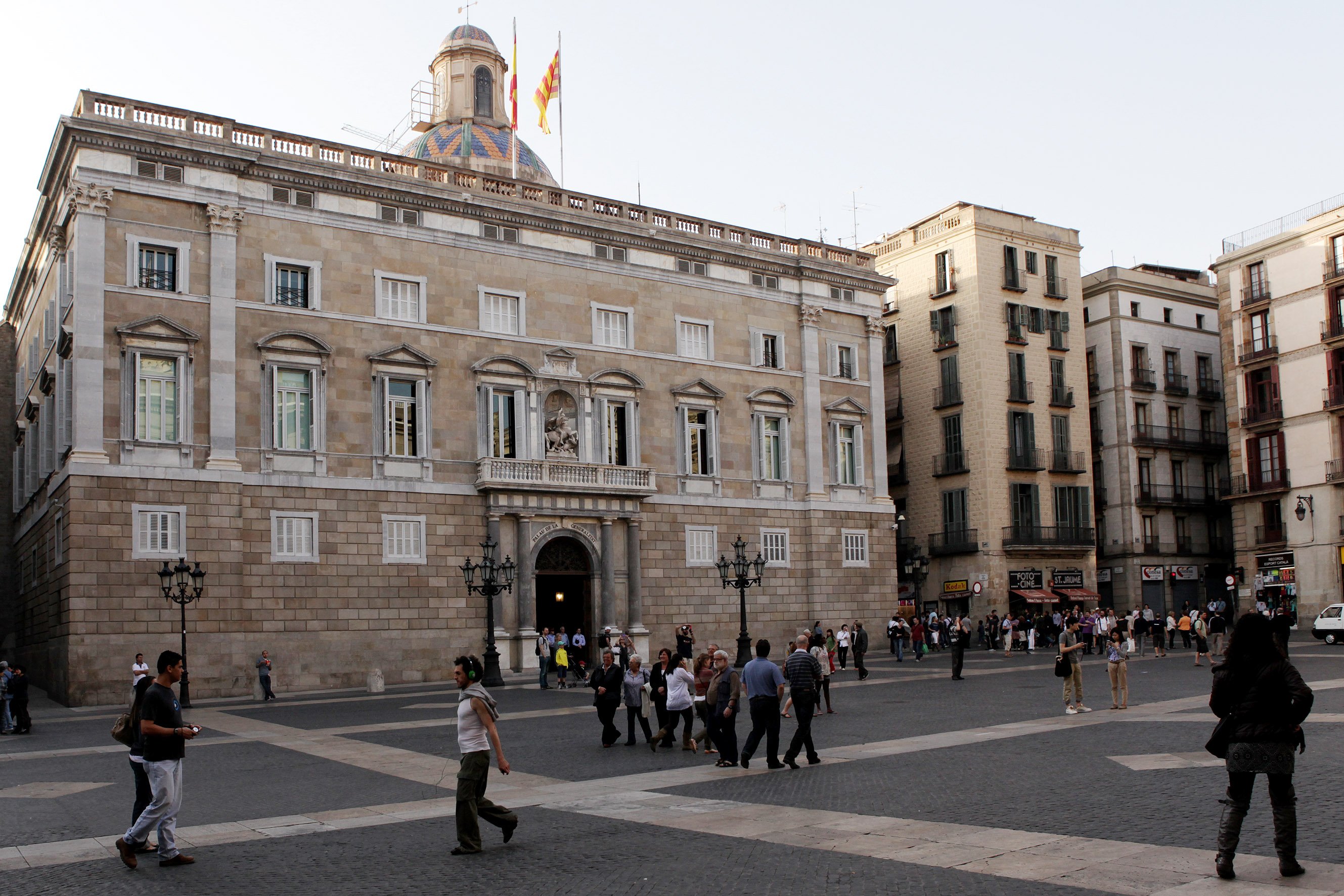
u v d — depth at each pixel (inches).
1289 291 2847.0
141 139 1749.5
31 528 2169.0
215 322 1793.8
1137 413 3166.8
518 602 2023.9
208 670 1728.6
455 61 3196.4
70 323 1761.8
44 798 788.0
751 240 2445.9
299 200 1908.2
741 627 2132.1
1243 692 459.8
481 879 510.3
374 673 1774.1
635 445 2198.6
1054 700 1288.1
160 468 1723.7
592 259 2202.3
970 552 2780.5
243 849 597.0
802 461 2433.6
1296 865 449.4
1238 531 2947.8
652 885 484.7
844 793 706.8
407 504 1939.0
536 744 1032.2
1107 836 543.8
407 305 1996.8
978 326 2812.5
